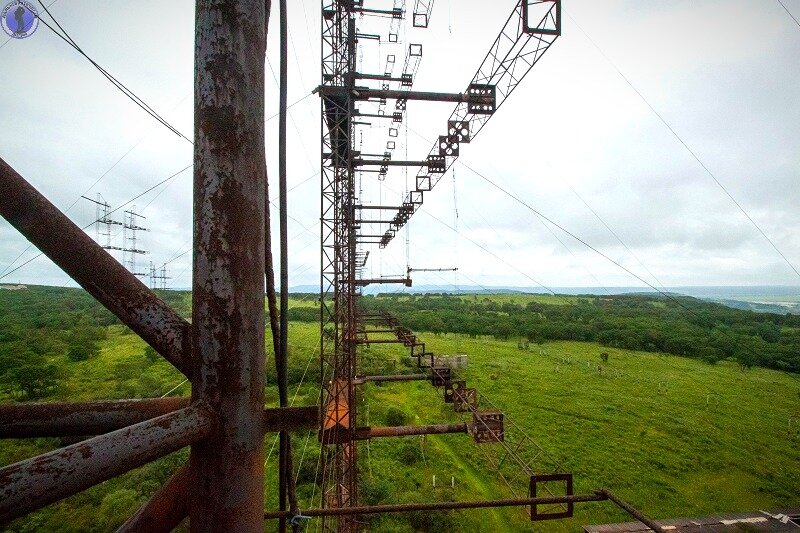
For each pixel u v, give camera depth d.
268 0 1.79
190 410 1.18
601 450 23.69
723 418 30.25
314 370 31.47
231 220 1.29
